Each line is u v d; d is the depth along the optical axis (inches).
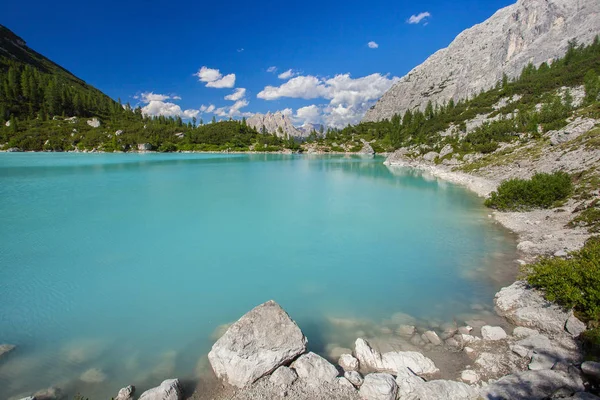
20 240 679.1
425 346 327.0
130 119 7180.1
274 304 329.1
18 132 5123.0
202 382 281.6
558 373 244.4
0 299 442.9
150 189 1352.1
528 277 394.6
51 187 1364.4
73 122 5979.3
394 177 1871.3
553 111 2330.2
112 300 443.8
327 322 385.1
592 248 386.0
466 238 682.8
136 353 331.6
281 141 6215.6
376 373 273.0
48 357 325.1
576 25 6190.9
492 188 1240.2
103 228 772.0
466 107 4532.5
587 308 320.5
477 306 404.8
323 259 590.6
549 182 846.5
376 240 691.4
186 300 445.1
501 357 294.4
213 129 6609.3
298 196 1219.9
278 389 258.5
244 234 737.0
